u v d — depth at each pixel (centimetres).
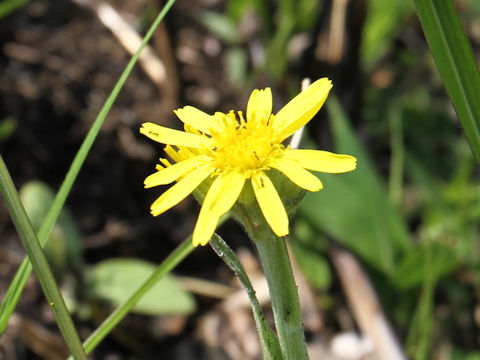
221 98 36
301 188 17
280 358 18
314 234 31
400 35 40
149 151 33
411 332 27
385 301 29
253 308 18
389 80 39
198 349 30
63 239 27
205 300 32
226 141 18
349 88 34
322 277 31
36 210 27
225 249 17
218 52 38
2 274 30
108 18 33
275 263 17
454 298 30
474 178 34
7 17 35
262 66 36
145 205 33
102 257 32
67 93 33
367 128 35
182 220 33
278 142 18
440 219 30
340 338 29
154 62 33
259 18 38
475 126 18
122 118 33
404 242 29
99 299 27
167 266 21
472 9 39
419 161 34
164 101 34
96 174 33
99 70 35
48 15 36
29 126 32
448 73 18
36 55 34
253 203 17
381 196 29
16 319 27
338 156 17
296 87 36
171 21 32
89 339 20
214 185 17
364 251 28
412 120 36
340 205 28
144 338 30
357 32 33
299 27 37
